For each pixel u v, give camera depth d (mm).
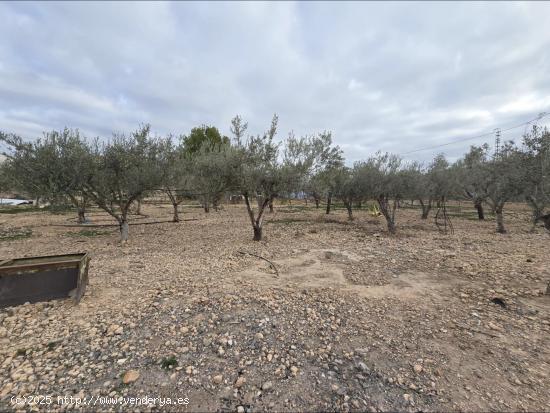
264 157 9320
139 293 4918
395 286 5371
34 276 4406
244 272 6223
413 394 2576
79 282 4492
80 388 2639
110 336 3512
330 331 3699
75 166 7957
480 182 12578
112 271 6234
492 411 2367
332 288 5238
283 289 5145
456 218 18156
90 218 17016
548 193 6633
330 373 2873
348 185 14672
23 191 9570
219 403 2475
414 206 28922
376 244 9258
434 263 6770
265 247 8945
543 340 3457
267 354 3184
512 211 22484
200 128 29344
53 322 3863
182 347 3289
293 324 3852
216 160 9359
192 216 18984
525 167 6645
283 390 2631
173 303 4453
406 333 3660
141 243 9664
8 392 2574
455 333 3650
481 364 3006
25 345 3328
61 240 10047
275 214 20766
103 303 4496
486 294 4871
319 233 11930
